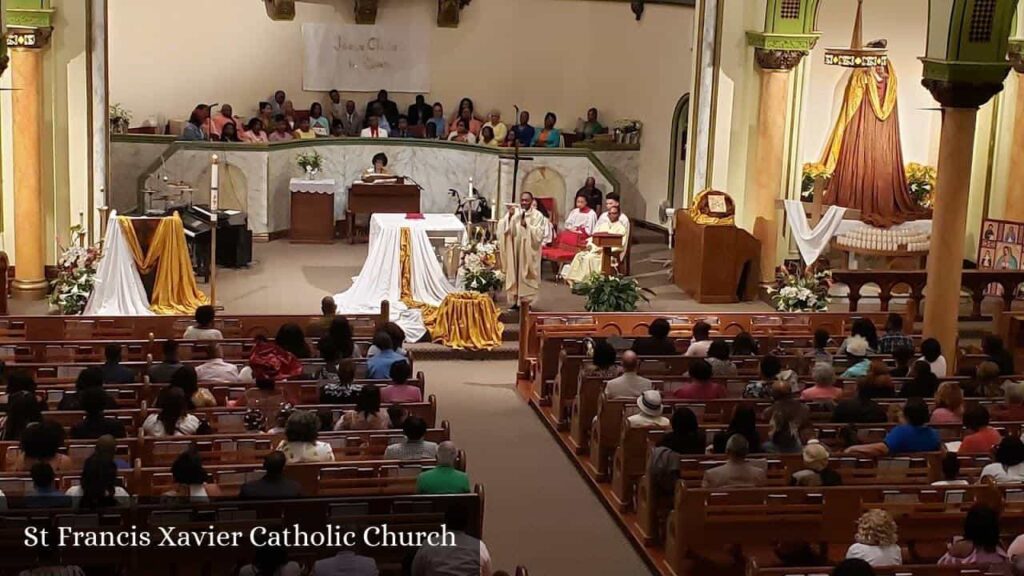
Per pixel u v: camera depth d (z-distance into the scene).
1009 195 19.81
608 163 25.27
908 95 21.20
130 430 10.50
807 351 13.91
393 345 12.75
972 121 14.36
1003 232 19.02
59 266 17.92
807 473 9.63
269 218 23.47
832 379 11.77
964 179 14.44
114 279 16.84
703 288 19.31
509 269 18.36
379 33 25.34
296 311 17.95
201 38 24.56
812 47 19.47
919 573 7.91
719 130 20.11
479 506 8.62
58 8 18.25
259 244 23.17
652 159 25.12
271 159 23.33
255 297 18.78
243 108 25.00
